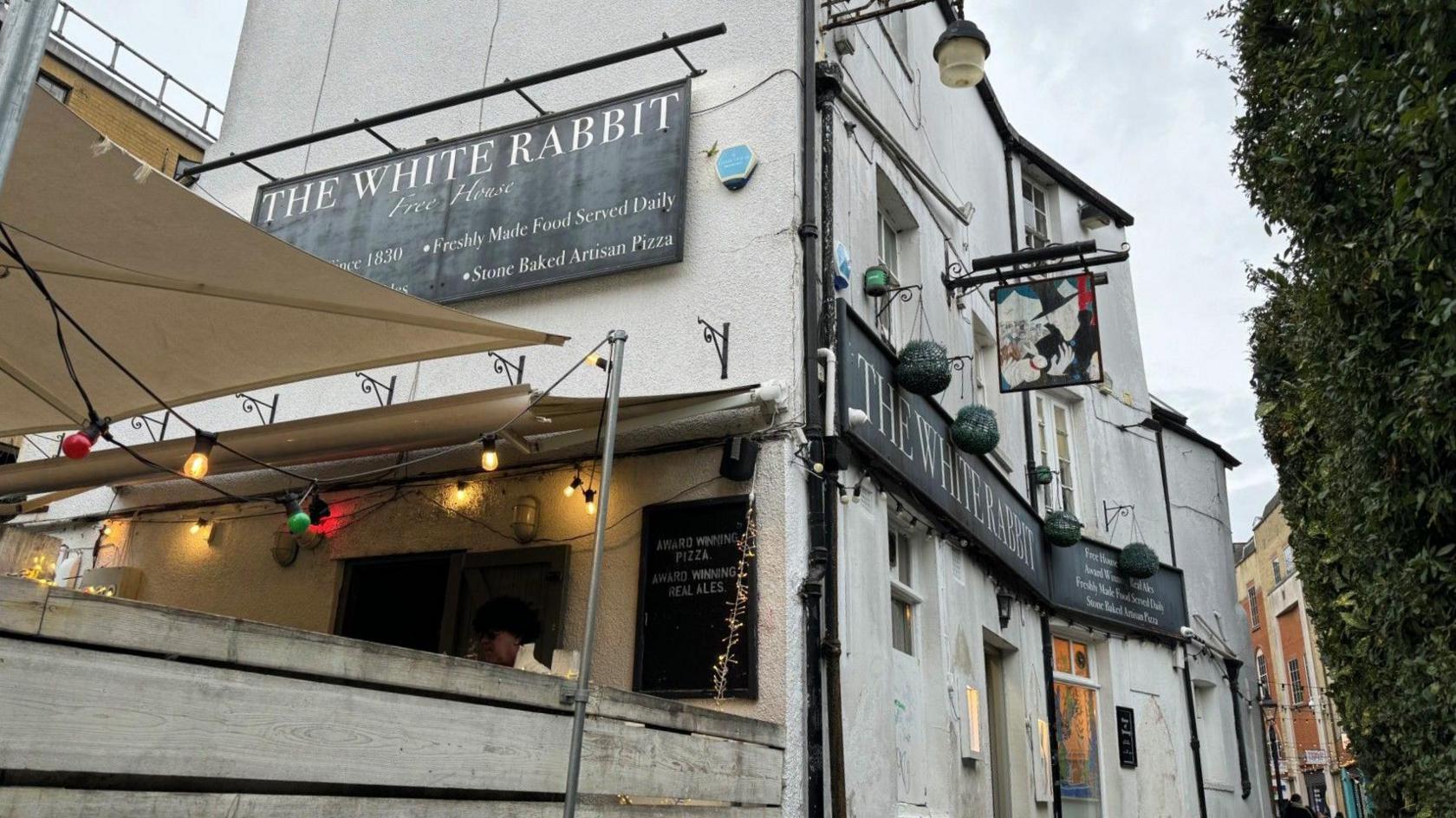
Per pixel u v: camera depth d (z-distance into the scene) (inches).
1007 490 362.3
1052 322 310.2
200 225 142.5
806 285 233.8
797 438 219.1
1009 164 471.8
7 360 195.5
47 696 83.7
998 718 347.9
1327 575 280.2
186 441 229.6
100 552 301.6
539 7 301.6
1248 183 245.4
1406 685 192.5
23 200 140.8
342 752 106.5
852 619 228.2
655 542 223.1
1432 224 146.5
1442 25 141.9
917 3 263.4
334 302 164.4
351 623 259.0
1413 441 172.9
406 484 262.4
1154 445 540.4
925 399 291.1
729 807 174.9
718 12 269.3
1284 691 1456.7
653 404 206.4
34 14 88.7
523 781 128.3
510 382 256.8
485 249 270.5
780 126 247.8
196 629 95.7
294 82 340.2
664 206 248.8
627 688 215.5
